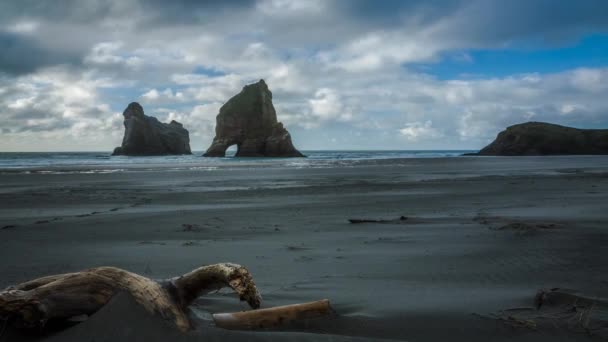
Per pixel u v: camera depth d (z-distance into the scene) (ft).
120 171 100.83
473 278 15.39
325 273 16.31
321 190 55.83
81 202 43.78
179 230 27.35
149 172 97.04
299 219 32.07
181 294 9.50
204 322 9.64
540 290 12.75
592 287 14.03
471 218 30.81
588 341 9.83
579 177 78.23
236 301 12.66
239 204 41.88
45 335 8.89
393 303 12.35
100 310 8.87
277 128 300.81
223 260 18.78
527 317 11.12
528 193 49.90
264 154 299.99
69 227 28.73
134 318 8.66
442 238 23.39
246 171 102.27
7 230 27.45
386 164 145.28
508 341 9.93
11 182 69.31
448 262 17.90
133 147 345.10
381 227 27.68
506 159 201.46
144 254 20.24
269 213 35.27
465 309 11.75
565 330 10.37
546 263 17.38
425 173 94.32
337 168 117.50
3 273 16.69
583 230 24.35
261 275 16.07
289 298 13.09
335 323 10.77
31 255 20.03
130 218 32.71
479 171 101.81
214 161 182.50
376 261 18.30
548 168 115.44
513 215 31.89
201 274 9.43
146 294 9.11
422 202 42.42
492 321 10.93
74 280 9.25
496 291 13.62
